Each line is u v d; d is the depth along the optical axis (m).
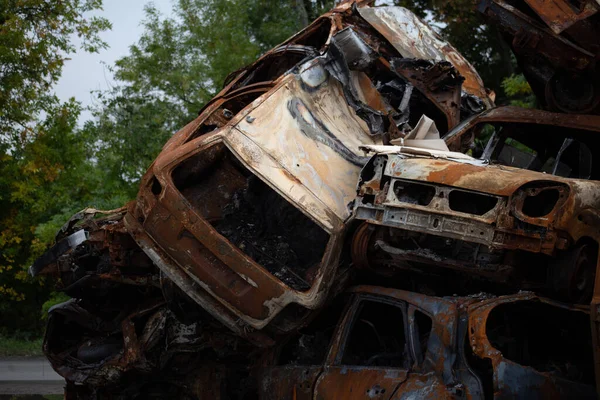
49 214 23.11
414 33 11.08
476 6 9.72
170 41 22.84
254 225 7.78
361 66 8.47
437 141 8.02
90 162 23.41
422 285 6.97
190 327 8.30
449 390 5.25
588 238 6.17
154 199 7.34
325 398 6.06
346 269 7.07
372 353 6.73
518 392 5.14
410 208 6.39
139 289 9.34
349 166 7.50
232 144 7.18
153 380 8.85
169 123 22.61
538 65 9.94
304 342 7.24
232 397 8.34
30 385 13.27
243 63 22.42
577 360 6.38
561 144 9.59
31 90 19.89
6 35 19.06
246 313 6.95
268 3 26.50
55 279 9.73
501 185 6.11
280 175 7.07
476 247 6.27
